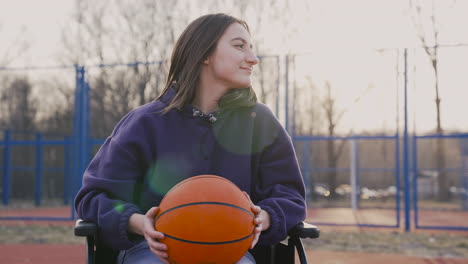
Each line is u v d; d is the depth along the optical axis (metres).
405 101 8.01
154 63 8.35
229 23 1.86
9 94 23.42
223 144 1.84
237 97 1.84
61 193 21.83
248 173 1.85
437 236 7.67
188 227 1.33
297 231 1.69
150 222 1.42
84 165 8.96
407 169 8.20
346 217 12.02
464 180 16.19
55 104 23.31
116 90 16.84
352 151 14.55
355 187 14.39
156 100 1.92
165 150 1.79
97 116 18.33
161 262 1.54
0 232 8.05
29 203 17.98
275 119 1.95
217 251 1.34
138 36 18.89
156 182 1.77
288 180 1.88
